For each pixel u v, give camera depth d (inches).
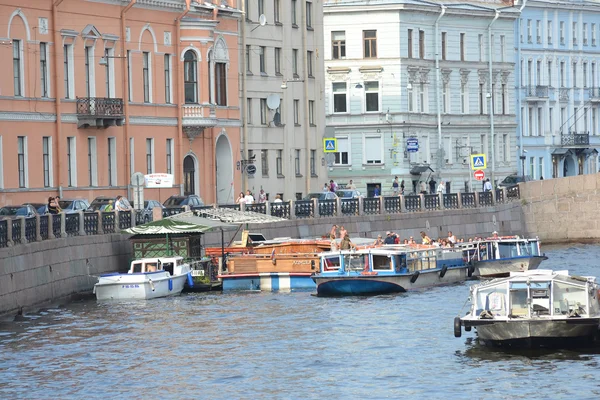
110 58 6072.8
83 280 4817.9
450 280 5275.6
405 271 4943.4
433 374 3398.1
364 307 4500.5
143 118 6264.8
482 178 7268.7
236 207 5885.8
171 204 5959.6
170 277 4854.8
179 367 3548.2
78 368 3545.8
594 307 3651.6
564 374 3351.4
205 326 4138.8
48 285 4557.1
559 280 3639.3
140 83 6259.8
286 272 5036.9
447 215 6948.8
